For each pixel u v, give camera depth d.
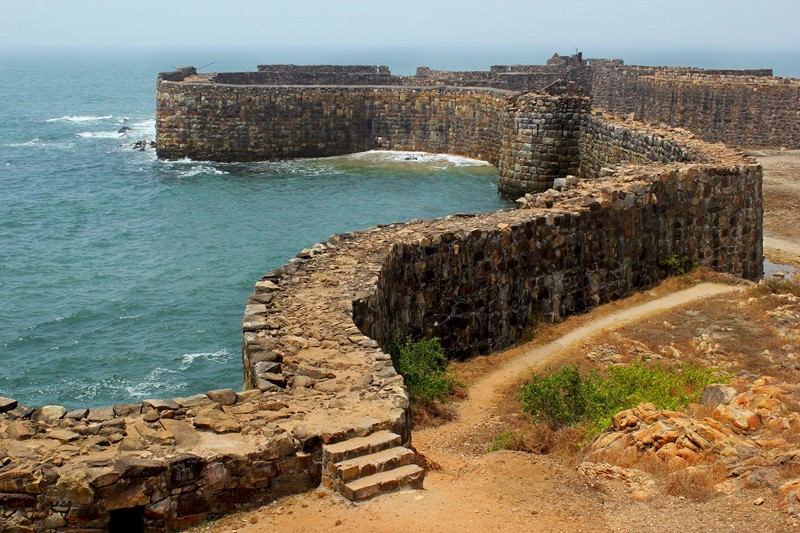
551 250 27.23
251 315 18.95
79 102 142.00
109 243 48.47
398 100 70.94
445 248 24.58
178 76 79.25
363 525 12.36
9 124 103.56
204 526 12.77
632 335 25.56
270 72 83.81
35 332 36.03
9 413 14.17
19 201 58.03
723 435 14.82
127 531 12.90
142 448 13.16
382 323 21.44
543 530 12.27
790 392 17.16
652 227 30.23
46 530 12.38
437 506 12.92
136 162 70.81
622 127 46.03
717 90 70.94
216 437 13.60
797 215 46.00
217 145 68.94
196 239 48.72
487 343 25.70
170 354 34.09
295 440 13.54
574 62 99.38
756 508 12.34
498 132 65.88
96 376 32.25
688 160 35.81
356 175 63.88
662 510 12.77
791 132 68.06
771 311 27.00
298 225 50.94
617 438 15.89
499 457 15.41
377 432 14.00
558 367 23.45
